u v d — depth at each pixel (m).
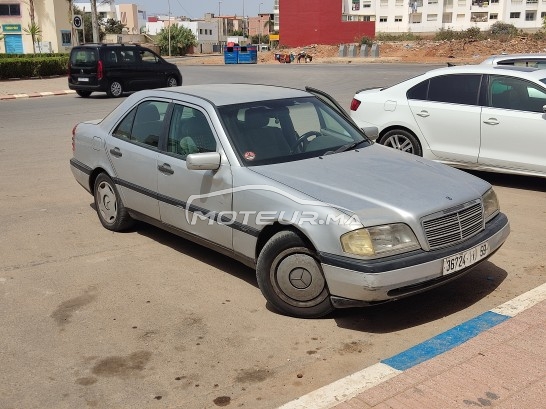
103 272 5.39
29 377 3.76
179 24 96.50
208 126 5.14
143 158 5.68
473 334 4.11
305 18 67.69
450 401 3.29
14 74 29.11
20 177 9.02
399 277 3.97
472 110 7.86
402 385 3.47
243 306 4.69
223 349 4.05
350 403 3.32
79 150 6.76
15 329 4.38
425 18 92.12
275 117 5.32
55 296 4.91
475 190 4.64
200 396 3.52
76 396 3.55
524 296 4.68
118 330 4.34
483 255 4.48
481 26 90.81
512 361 3.68
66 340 4.21
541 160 7.43
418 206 4.18
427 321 4.40
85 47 20.25
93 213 7.21
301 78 26.27
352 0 94.94
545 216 6.75
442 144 8.20
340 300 4.12
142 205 5.84
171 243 6.13
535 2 89.06
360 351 3.99
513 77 7.66
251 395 3.52
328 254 4.09
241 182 4.68
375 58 50.81
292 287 4.40
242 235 4.69
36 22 54.91
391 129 8.62
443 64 40.09
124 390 3.60
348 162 4.93
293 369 3.79
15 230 6.57
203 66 42.00
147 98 5.96
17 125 14.23
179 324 4.41
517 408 3.21
